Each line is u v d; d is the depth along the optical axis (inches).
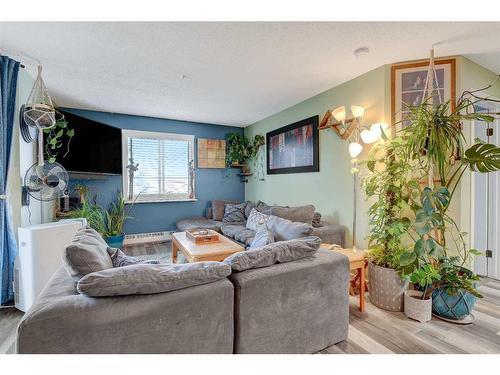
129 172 173.9
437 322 77.1
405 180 86.6
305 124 139.4
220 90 126.5
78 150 129.2
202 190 197.8
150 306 41.9
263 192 183.0
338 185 120.8
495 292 97.6
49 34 77.2
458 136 82.4
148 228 180.5
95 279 40.7
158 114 172.2
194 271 47.2
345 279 66.4
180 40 80.8
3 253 86.6
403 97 97.5
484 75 103.0
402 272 79.0
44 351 36.1
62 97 136.4
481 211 112.6
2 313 83.7
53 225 92.7
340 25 73.1
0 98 84.4
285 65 99.0
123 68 101.7
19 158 96.9
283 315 55.8
